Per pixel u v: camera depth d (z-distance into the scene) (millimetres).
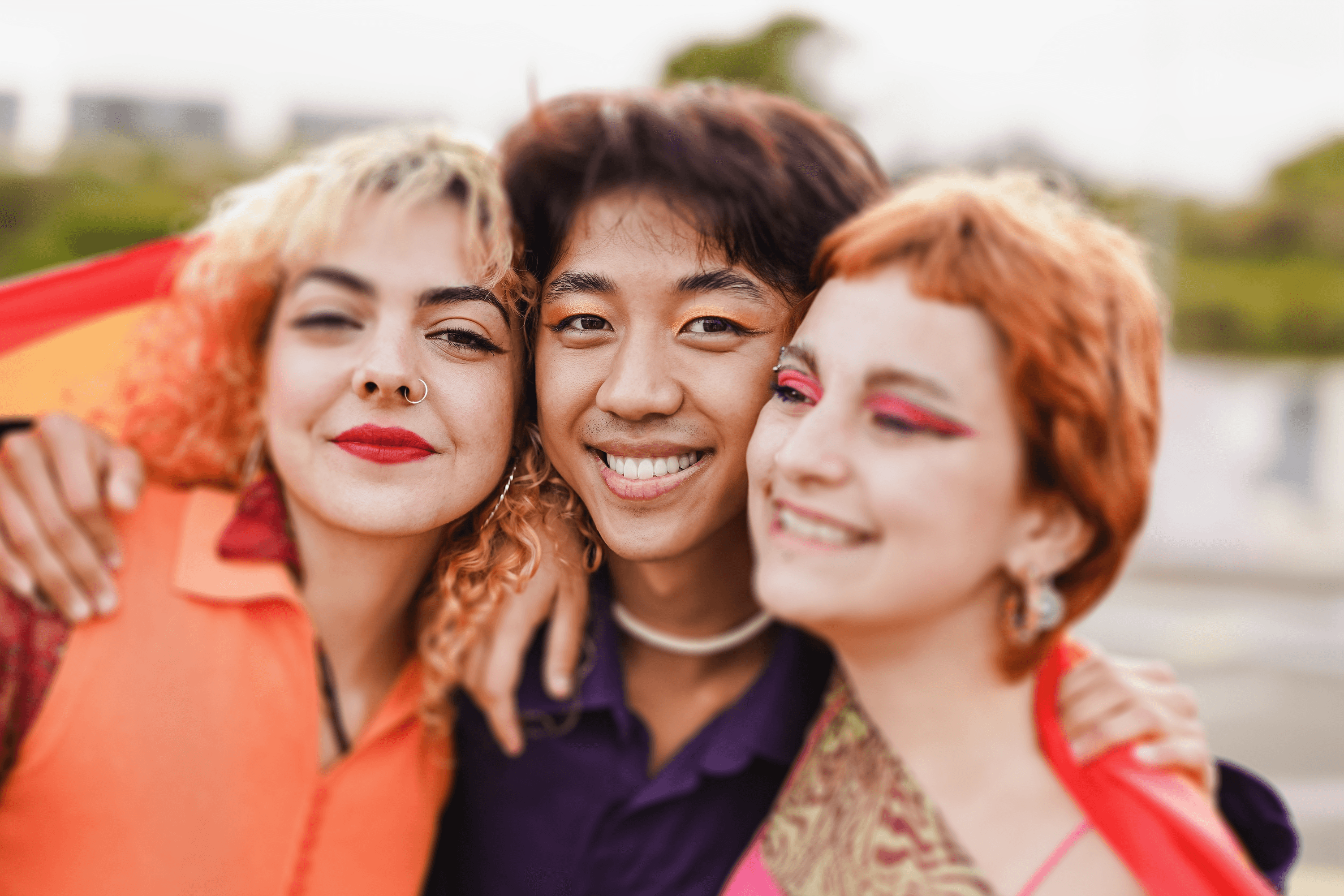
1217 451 12078
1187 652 8336
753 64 9305
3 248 11320
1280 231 14617
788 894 1049
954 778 1000
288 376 1115
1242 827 1234
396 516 1102
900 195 988
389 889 1286
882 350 894
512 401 1130
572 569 1242
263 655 1204
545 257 1070
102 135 12062
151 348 1368
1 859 1147
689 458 1069
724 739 1305
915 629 984
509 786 1390
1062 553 957
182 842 1156
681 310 1026
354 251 1091
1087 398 888
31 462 1170
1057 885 958
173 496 1271
